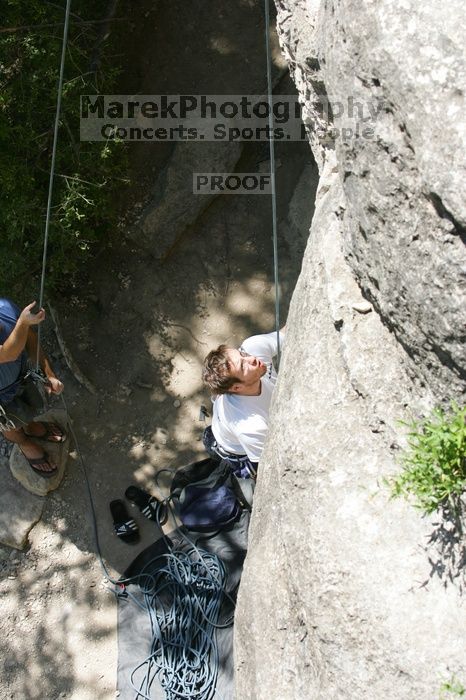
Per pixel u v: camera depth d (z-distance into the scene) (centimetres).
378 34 211
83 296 575
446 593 231
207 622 480
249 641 290
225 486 502
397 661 231
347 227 255
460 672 222
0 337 370
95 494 531
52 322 565
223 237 563
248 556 309
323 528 257
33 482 525
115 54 543
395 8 207
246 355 332
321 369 272
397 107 210
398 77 206
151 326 564
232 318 554
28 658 493
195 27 561
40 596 508
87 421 550
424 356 227
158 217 552
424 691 226
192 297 562
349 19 224
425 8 202
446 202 196
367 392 253
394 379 247
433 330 215
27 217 477
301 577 261
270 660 278
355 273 260
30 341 402
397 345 244
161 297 567
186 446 537
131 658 485
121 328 568
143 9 567
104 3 541
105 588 507
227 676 470
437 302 209
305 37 298
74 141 498
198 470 513
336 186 285
